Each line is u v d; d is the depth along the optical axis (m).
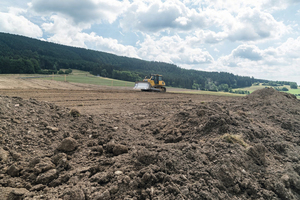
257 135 5.98
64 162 4.01
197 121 6.49
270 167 4.51
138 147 5.04
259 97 12.27
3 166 3.63
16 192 3.04
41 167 3.77
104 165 4.08
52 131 5.16
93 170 3.85
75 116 6.42
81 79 63.19
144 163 4.06
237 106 10.36
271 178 4.09
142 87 29.39
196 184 3.52
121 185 3.39
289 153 5.39
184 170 3.89
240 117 6.96
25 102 6.13
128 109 12.07
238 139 5.20
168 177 3.58
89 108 11.39
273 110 9.69
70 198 3.04
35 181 3.51
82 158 4.30
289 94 13.22
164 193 3.27
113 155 4.64
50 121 5.67
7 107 5.33
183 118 7.06
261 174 4.21
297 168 4.66
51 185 3.46
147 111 11.75
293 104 11.22
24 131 4.73
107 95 19.11
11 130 4.56
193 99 22.23
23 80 30.22
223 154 4.38
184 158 4.21
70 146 4.53
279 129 7.50
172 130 6.29
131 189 3.34
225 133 5.59
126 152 4.75
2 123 4.61
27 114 5.48
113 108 12.04
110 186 3.36
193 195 3.27
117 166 3.97
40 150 4.35
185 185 3.47
